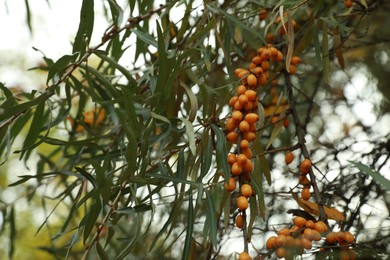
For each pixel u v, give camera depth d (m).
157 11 0.93
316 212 0.83
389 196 0.99
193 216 0.79
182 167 0.83
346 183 1.01
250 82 0.84
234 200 0.98
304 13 1.06
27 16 1.06
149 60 1.04
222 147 0.79
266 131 1.13
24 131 1.61
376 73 1.25
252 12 0.94
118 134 0.97
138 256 1.10
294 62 0.91
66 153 1.08
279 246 0.76
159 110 0.85
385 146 1.01
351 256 0.78
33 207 1.55
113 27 0.94
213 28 0.95
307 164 0.84
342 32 1.04
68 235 1.46
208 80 1.07
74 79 0.97
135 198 0.80
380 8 1.17
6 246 1.64
